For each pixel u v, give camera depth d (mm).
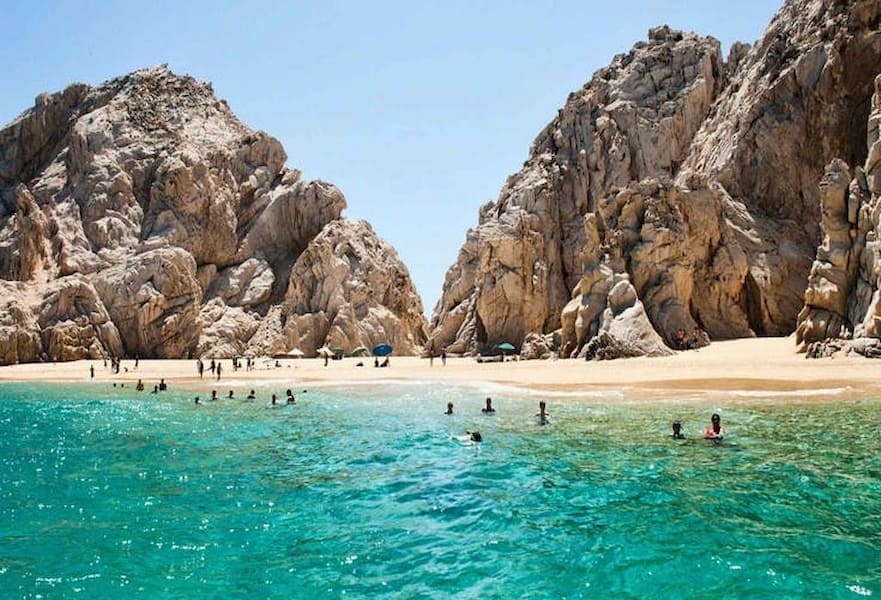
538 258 72688
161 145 102938
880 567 12469
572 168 78125
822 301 46125
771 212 65750
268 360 81062
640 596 11594
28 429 31781
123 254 91375
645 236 57031
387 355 76438
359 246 97500
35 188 99562
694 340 53562
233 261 98812
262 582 12805
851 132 62344
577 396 35812
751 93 70188
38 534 15773
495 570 12992
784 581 11938
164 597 12242
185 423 33094
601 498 17297
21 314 76875
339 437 27969
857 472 18750
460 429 28359
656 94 80125
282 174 108750
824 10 67688
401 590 12242
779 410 28375
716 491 17422
